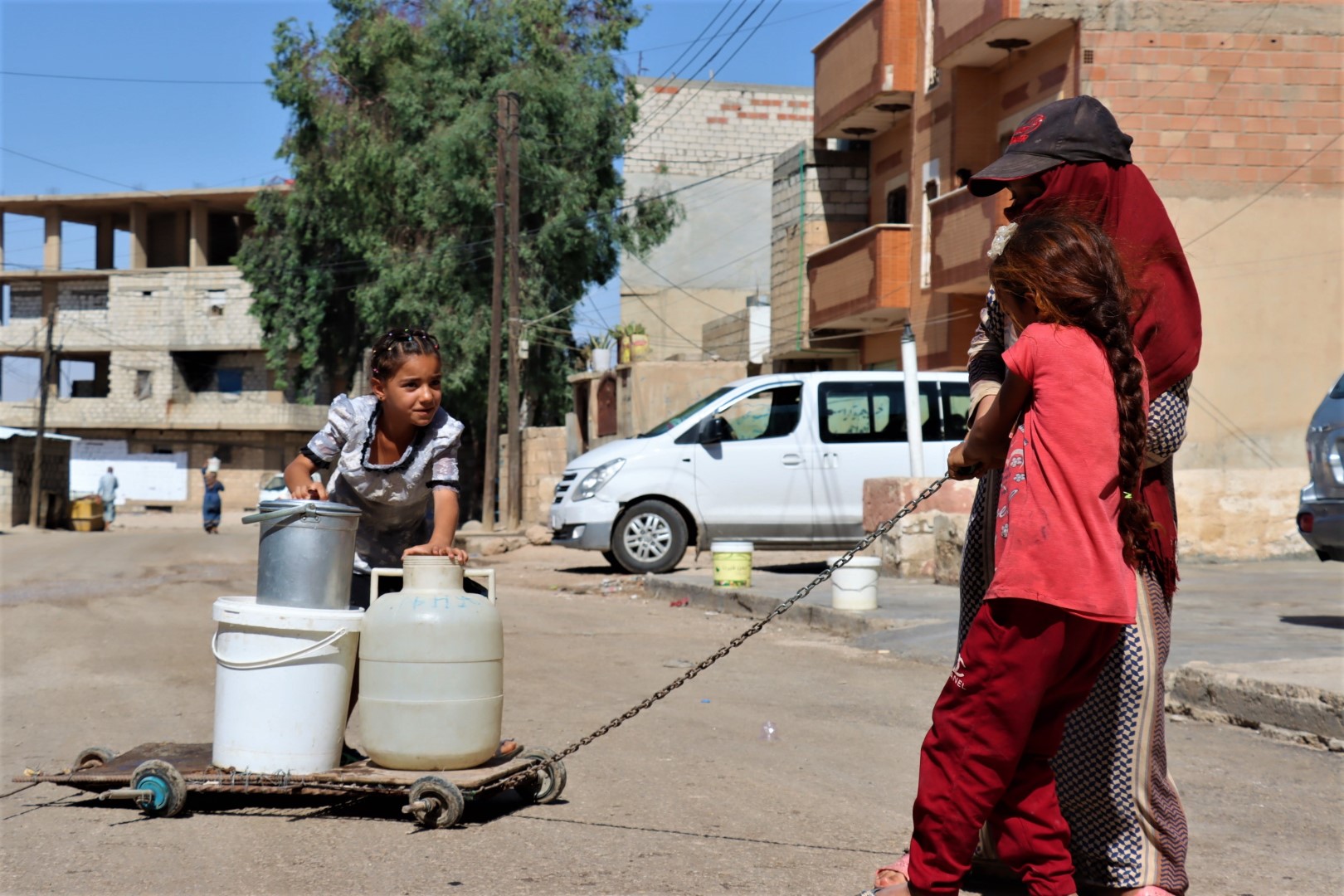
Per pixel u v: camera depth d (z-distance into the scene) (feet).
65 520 133.28
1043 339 9.06
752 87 136.36
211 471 110.93
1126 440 8.93
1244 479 46.50
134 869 11.46
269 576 13.38
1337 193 59.21
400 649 12.94
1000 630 8.88
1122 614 8.73
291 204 131.03
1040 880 9.31
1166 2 58.70
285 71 112.16
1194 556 46.14
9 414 186.70
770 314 100.89
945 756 9.12
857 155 86.79
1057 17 58.65
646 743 17.52
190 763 13.65
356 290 122.52
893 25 73.46
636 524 47.11
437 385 13.80
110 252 199.52
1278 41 58.90
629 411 83.10
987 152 68.28
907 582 39.47
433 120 107.45
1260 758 16.65
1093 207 9.95
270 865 11.59
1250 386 58.49
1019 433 9.16
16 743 17.56
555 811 13.73
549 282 109.09
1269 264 58.80
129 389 188.65
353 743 17.04
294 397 185.98
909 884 9.35
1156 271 9.75
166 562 64.08
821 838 12.66
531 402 114.01
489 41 105.81
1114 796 9.52
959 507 40.98
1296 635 25.11
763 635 31.09
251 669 13.12
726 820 13.37
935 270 67.67
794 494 47.01
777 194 92.17
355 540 14.05
